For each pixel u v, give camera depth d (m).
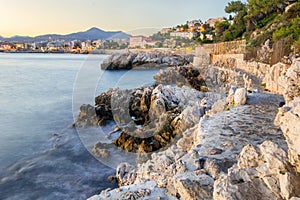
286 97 5.88
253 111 8.34
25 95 25.06
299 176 2.64
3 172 9.58
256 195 2.77
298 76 5.70
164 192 4.43
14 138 13.08
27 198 8.08
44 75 39.62
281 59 14.70
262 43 27.70
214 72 17.20
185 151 7.08
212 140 5.71
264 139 5.68
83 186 8.57
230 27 46.03
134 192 4.54
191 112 10.69
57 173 9.43
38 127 14.80
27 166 10.00
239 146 5.31
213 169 4.24
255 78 18.03
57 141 12.28
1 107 19.84
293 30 21.59
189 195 3.62
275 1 37.53
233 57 27.09
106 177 8.97
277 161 2.89
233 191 2.85
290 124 2.69
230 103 10.06
